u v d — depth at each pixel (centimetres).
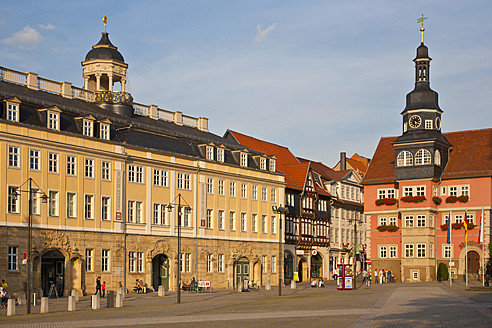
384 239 8775
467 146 8781
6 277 4966
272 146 10156
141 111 7388
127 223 6081
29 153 5231
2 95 5222
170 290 6506
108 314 3675
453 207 8394
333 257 10338
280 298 5056
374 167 9169
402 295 4975
